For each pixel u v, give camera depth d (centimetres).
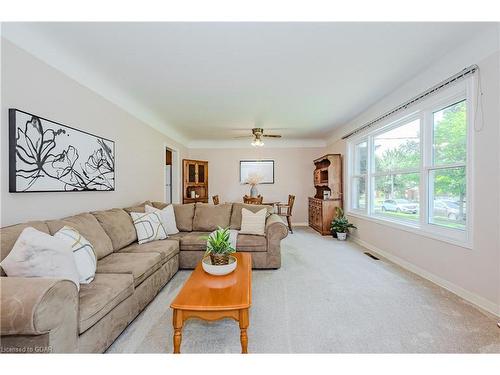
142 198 401
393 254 348
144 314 206
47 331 112
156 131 455
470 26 195
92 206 275
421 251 289
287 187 683
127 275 188
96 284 168
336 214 529
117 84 301
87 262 175
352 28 196
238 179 683
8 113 179
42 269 137
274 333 177
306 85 307
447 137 259
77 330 130
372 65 258
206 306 148
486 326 182
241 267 219
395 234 342
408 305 216
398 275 291
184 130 548
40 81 206
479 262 212
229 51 229
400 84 307
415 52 234
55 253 144
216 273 197
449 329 179
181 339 157
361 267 322
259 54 234
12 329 106
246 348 152
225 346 164
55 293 115
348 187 505
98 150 281
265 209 371
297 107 392
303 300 229
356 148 488
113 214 274
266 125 507
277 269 316
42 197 208
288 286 262
